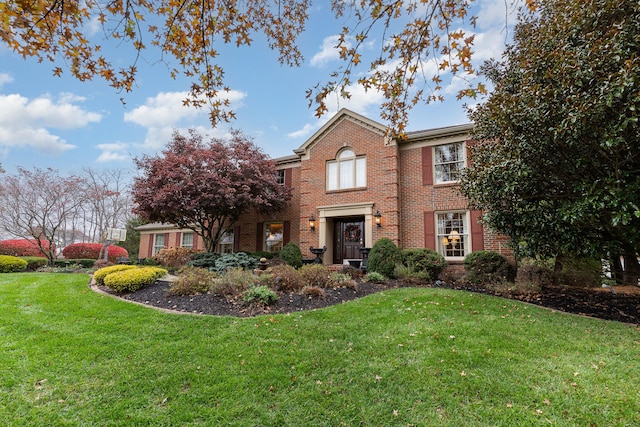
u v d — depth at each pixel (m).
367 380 3.49
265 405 3.08
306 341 4.53
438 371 3.62
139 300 6.90
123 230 15.53
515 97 5.73
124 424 2.80
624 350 4.16
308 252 13.24
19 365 3.75
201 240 17.78
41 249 14.95
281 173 15.62
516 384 3.32
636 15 4.65
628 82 4.02
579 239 6.17
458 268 10.79
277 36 3.83
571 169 5.52
